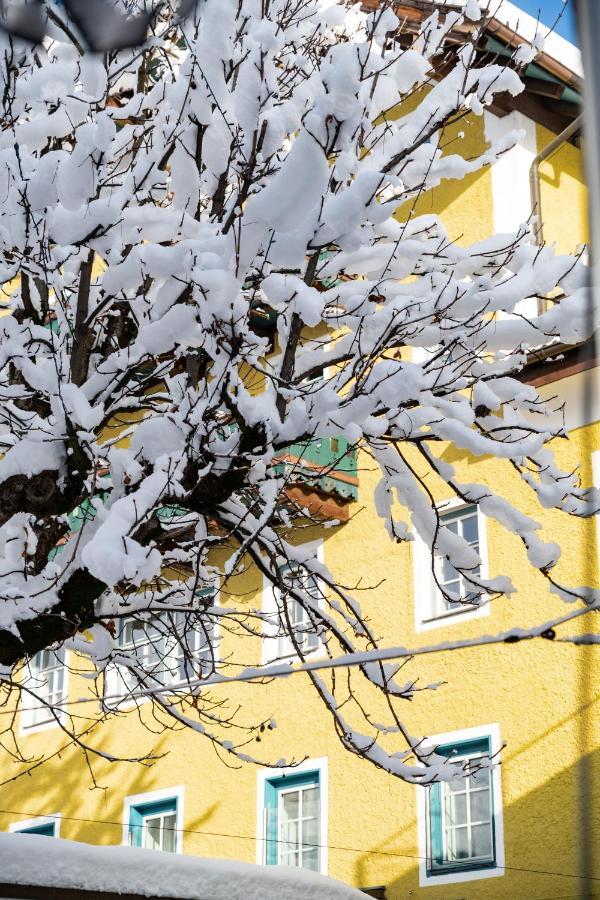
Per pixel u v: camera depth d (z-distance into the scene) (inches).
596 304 93.0
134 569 230.2
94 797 673.0
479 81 301.9
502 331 287.9
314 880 329.1
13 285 461.7
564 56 611.5
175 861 296.4
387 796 554.9
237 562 338.0
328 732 588.7
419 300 287.6
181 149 284.5
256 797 603.8
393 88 308.0
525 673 524.7
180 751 646.5
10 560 307.1
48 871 269.3
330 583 350.3
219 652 644.1
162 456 265.1
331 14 337.7
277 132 245.0
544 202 647.8
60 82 276.2
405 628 580.4
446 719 547.5
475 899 506.9
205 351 282.2
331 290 307.1
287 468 363.3
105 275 263.3
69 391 266.8
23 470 276.1
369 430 281.0
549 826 493.0
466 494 320.5
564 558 529.7
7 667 290.5
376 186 219.9
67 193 244.8
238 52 293.0
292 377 299.1
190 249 246.4
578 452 502.0
